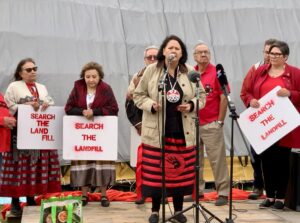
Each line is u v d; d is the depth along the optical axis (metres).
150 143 5.84
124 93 10.17
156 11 10.95
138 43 10.52
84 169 6.98
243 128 6.62
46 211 5.47
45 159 7.11
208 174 10.24
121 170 10.06
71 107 6.95
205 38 10.90
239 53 10.88
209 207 7.11
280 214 6.70
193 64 10.54
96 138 6.90
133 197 7.74
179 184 5.88
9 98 7.07
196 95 5.39
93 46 10.12
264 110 6.53
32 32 9.55
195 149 5.80
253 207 7.14
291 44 11.04
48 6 9.88
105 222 6.28
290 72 6.68
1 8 9.45
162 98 5.37
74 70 9.81
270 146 6.63
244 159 10.48
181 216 6.14
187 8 11.13
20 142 6.91
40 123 6.99
